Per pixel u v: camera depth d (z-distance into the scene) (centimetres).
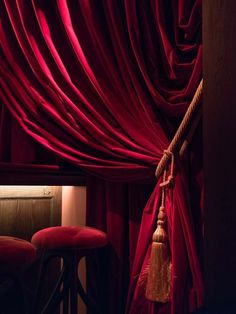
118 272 144
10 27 154
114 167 134
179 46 128
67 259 136
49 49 146
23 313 122
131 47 140
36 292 143
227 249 67
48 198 175
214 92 71
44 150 158
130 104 139
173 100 126
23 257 108
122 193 146
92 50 147
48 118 148
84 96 146
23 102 149
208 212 73
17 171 146
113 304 143
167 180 120
